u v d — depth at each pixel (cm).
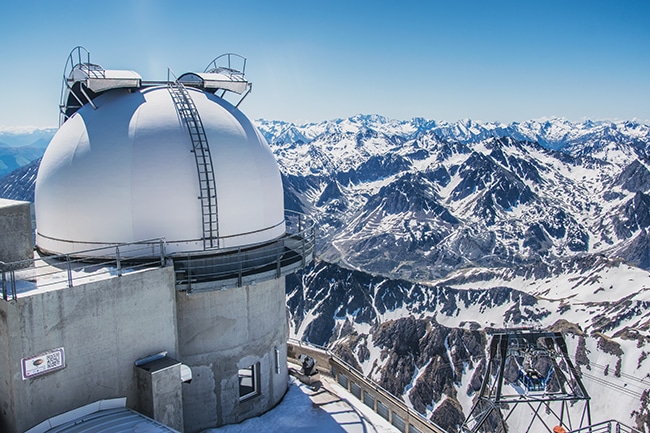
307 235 2509
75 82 2253
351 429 2208
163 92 2212
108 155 1994
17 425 1530
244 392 2456
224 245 2073
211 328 2122
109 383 1727
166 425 1758
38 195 2162
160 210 1975
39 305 1556
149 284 1802
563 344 2706
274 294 2327
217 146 2091
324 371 2994
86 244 1988
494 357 2812
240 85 2464
